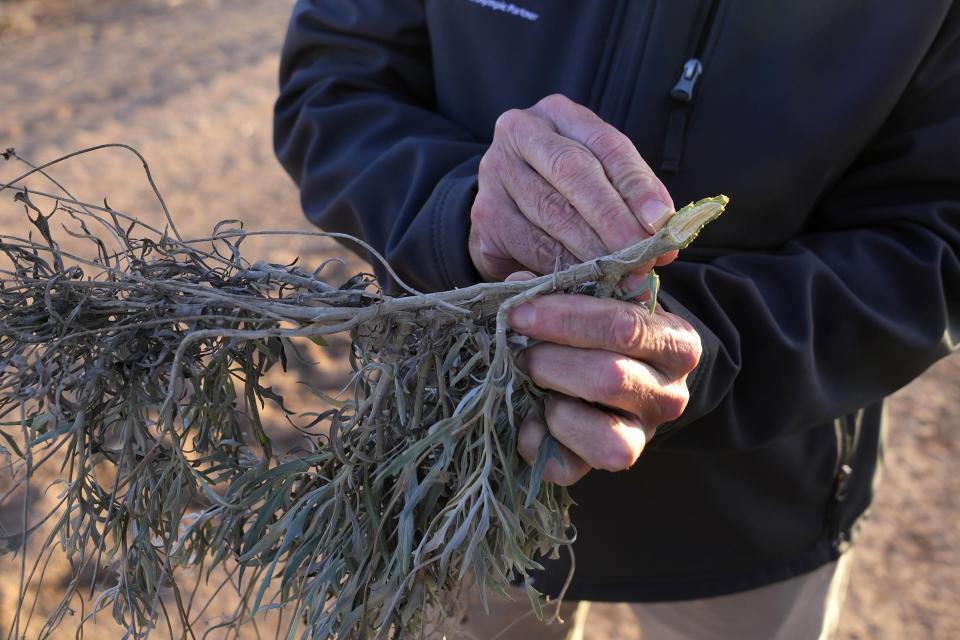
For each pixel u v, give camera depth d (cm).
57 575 105
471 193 57
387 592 47
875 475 75
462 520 48
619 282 46
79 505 48
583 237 47
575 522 68
